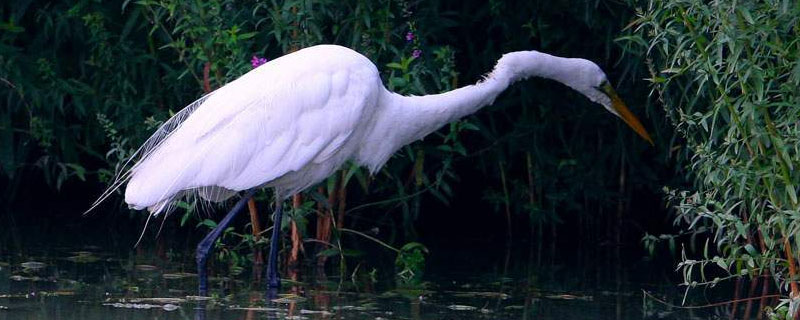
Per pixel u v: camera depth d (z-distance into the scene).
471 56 13.74
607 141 14.53
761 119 9.18
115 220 14.72
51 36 13.90
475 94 10.84
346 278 11.45
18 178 15.04
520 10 13.37
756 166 8.87
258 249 12.83
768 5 8.45
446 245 14.09
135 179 10.02
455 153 14.43
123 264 11.68
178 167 9.83
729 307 10.51
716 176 9.07
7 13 14.05
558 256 13.60
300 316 9.31
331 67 10.09
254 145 9.91
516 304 10.32
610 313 10.03
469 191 15.74
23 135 14.30
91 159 15.30
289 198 12.44
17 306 9.23
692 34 8.84
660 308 10.35
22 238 13.07
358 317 9.38
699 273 12.52
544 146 14.39
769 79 8.93
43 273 10.91
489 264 12.75
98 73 13.73
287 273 11.65
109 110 13.94
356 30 11.79
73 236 13.41
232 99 10.06
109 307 9.38
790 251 9.05
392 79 11.43
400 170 13.37
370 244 13.70
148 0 11.73
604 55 14.04
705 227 10.68
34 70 13.61
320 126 10.00
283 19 11.52
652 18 9.23
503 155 14.27
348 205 14.16
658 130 13.56
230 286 10.70
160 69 13.88
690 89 12.02
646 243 11.84
